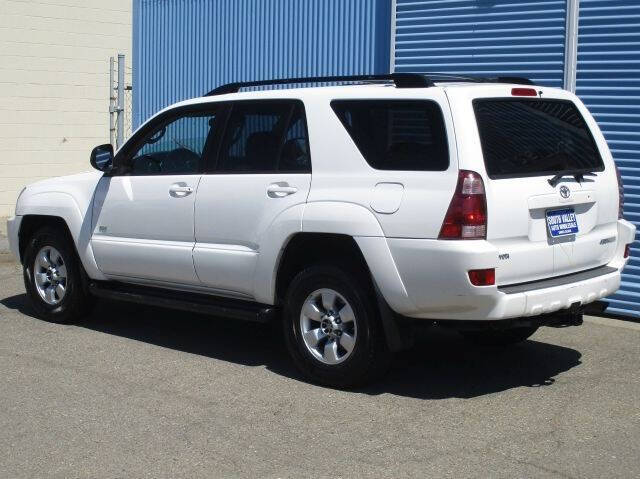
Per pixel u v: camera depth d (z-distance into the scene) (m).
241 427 5.68
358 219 6.08
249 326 8.31
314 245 6.53
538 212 6.05
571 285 6.14
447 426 5.70
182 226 7.16
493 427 5.69
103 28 16.55
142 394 6.31
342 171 6.28
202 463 5.12
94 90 16.59
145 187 7.45
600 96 8.62
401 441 5.45
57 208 8.10
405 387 6.50
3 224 14.98
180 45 12.42
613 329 8.22
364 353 6.22
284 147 6.66
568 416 5.90
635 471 5.02
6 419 5.81
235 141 6.98
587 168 6.59
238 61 11.80
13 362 7.07
